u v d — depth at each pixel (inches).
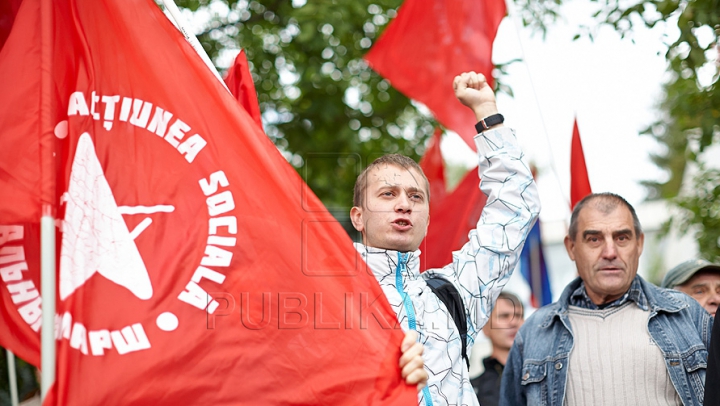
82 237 102.7
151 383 98.3
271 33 327.3
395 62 209.0
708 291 174.2
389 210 122.2
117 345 98.9
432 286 123.0
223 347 102.3
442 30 209.3
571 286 153.2
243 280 105.4
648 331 141.9
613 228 144.6
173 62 111.4
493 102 135.7
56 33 109.5
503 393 155.4
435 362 116.0
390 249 122.6
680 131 278.5
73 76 109.0
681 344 139.9
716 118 239.6
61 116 107.3
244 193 108.0
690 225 286.4
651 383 138.9
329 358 104.7
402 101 353.4
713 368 125.0
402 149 352.2
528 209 129.6
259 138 110.2
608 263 144.4
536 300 242.1
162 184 107.0
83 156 106.2
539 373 147.4
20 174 104.7
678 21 214.2
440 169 233.9
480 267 125.3
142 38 111.4
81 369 96.3
